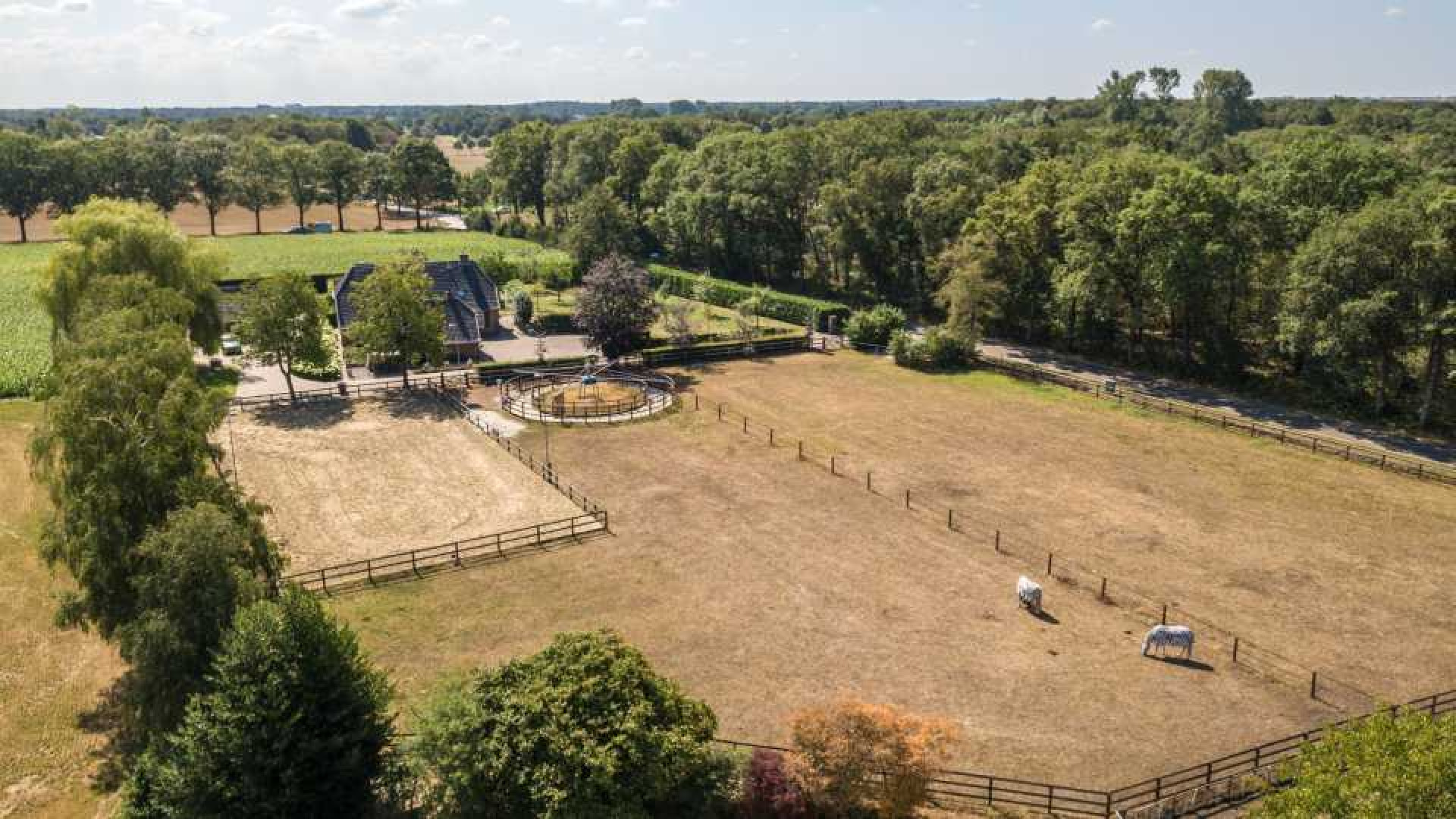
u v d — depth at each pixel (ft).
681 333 266.77
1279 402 221.25
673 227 393.91
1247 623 124.88
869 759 82.89
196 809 80.59
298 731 82.48
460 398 227.61
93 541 101.04
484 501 166.50
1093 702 108.27
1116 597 132.16
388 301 225.35
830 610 128.77
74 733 105.40
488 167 566.36
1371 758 62.95
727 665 115.65
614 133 491.31
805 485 173.78
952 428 206.80
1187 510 161.48
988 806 91.66
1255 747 97.86
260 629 84.53
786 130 401.90
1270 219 233.35
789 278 380.99
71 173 524.11
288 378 221.05
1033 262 280.51
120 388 106.32
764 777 85.71
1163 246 228.84
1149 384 239.50
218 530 95.96
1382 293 187.11
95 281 161.38
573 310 289.33
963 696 109.40
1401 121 570.87
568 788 76.89
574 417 212.84
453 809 81.00
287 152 579.07
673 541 150.51
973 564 142.41
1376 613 127.24
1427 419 200.64
